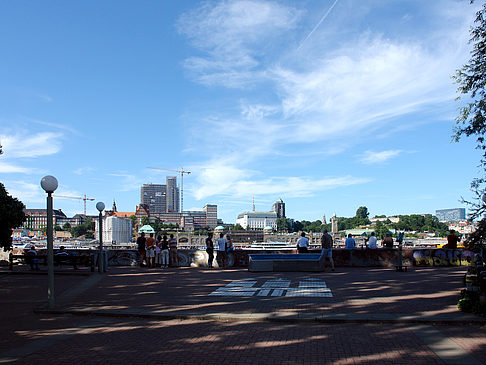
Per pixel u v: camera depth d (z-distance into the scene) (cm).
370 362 746
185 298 1444
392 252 2816
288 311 1154
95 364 769
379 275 2164
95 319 1150
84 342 919
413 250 2812
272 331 968
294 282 1867
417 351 799
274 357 784
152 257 2995
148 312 1169
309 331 964
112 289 1741
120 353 830
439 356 765
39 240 17350
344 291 1553
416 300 1306
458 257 2791
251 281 1933
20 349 870
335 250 2822
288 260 2438
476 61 1927
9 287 1873
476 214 1242
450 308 1154
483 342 845
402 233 2406
